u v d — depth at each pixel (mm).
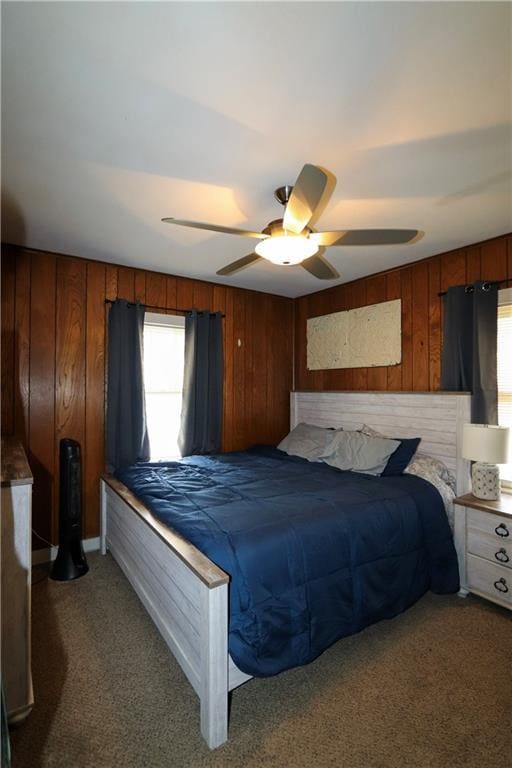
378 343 3559
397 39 1163
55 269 3055
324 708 1623
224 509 2051
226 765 1388
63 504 2736
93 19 1100
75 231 2625
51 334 3035
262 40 1166
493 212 2346
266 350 4320
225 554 1642
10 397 2873
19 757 1404
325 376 4141
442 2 1051
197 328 3699
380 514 2160
